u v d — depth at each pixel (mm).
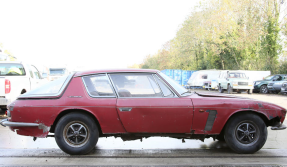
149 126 3824
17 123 3861
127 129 3838
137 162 3600
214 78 22922
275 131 5906
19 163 3557
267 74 23172
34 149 4293
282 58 25766
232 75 19875
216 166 3418
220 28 29828
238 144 3943
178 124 3824
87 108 3828
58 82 4133
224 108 3834
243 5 28031
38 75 10383
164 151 4188
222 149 4320
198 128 3852
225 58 31938
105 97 3908
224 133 3994
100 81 4027
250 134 3980
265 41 26938
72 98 3883
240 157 3844
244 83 18547
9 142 4805
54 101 3879
